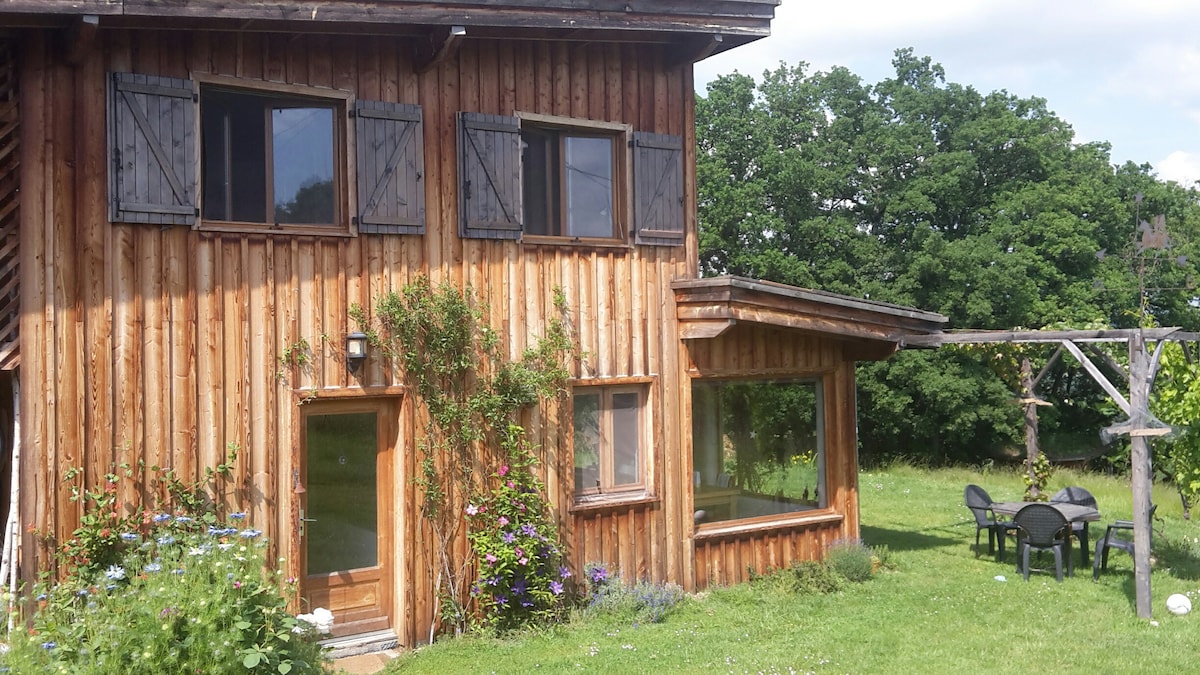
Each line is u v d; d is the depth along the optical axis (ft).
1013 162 94.79
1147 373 30.01
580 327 30.91
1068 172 94.48
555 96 30.71
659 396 32.42
